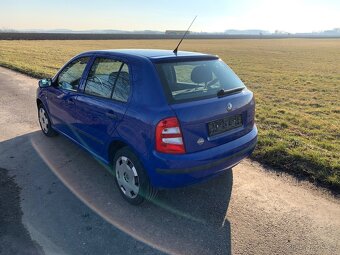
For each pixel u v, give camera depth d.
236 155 3.78
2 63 18.00
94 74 4.36
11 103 8.81
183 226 3.48
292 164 4.91
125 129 3.60
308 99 11.92
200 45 70.81
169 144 3.24
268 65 27.98
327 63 30.50
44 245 3.16
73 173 4.66
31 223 3.49
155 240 3.26
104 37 110.69
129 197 3.85
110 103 3.86
